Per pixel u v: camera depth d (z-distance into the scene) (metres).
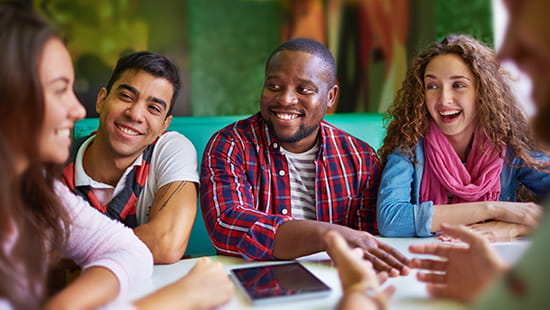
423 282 0.58
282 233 0.76
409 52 1.88
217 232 0.85
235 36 1.81
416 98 1.15
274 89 1.03
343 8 1.84
